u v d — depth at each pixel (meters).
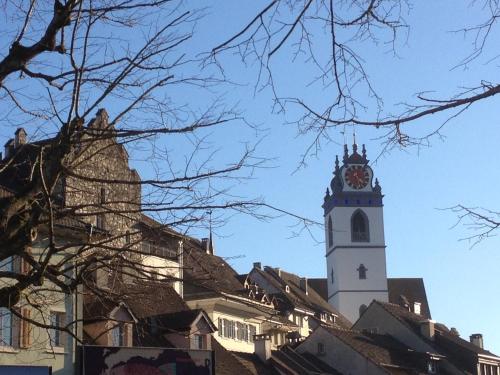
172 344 38.56
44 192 8.86
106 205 11.59
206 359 37.66
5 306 9.45
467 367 72.12
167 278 10.33
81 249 9.83
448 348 73.25
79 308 28.36
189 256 10.48
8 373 27.52
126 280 11.46
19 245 9.31
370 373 59.66
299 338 64.69
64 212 9.63
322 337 62.03
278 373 50.72
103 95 9.36
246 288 58.59
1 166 10.11
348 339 62.53
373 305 75.50
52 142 9.55
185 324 39.06
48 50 9.45
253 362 50.41
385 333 74.06
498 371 78.88
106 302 10.99
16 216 9.37
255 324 57.75
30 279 9.28
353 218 127.69
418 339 72.44
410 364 66.25
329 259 130.00
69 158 9.91
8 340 27.97
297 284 98.38
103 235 10.60
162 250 10.55
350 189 128.25
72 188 11.16
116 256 9.92
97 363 31.78
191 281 10.38
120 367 32.88
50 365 29.64
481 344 90.44
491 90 7.13
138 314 36.91
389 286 131.25
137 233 10.12
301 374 53.16
